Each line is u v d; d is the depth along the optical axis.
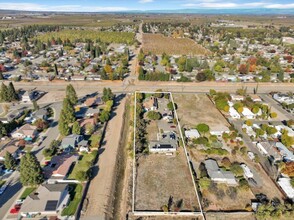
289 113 99.56
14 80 129.88
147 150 73.12
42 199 51.94
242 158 70.19
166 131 83.44
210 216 51.53
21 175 55.97
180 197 56.62
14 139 76.94
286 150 72.25
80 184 59.12
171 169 65.62
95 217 51.03
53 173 61.22
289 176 62.31
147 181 61.34
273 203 54.03
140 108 95.31
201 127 81.12
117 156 71.25
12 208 51.97
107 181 61.28
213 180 60.72
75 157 67.31
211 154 71.88
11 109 97.56
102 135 81.31
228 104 100.12
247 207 53.09
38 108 96.56
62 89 121.38
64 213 51.00
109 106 96.81
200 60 170.88
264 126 83.06
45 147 73.31
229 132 82.06
